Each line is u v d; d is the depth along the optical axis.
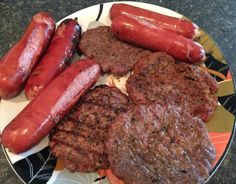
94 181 0.23
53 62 0.26
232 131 0.25
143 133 0.23
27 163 0.24
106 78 0.28
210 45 0.29
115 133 0.23
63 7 0.34
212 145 0.23
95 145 0.24
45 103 0.24
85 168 0.23
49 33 0.28
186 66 0.27
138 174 0.22
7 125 0.24
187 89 0.26
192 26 0.29
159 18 0.29
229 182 0.25
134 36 0.28
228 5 0.35
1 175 0.26
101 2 0.34
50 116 0.23
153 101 0.25
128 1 0.32
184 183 0.22
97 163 0.23
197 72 0.27
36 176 0.23
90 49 0.29
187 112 0.24
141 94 0.26
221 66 0.28
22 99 0.27
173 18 0.29
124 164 0.22
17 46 0.27
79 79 0.25
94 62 0.26
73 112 0.25
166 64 0.27
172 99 0.26
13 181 0.26
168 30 0.28
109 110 0.25
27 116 0.23
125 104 0.26
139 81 0.27
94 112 0.25
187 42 0.27
